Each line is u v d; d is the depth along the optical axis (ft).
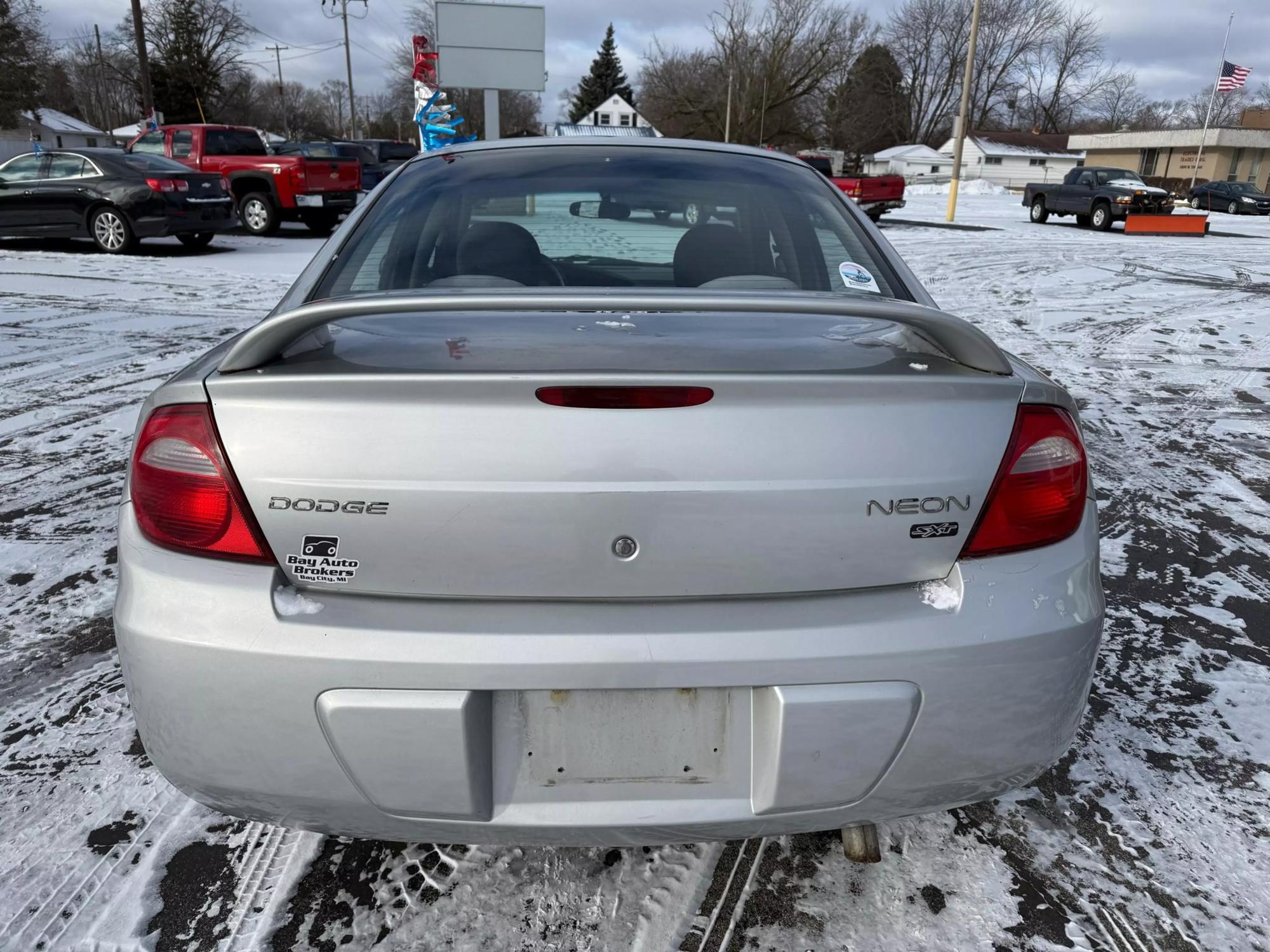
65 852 5.86
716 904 5.52
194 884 5.63
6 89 166.09
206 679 4.27
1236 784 6.70
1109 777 6.75
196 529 4.35
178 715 4.36
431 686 4.18
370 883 5.65
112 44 227.20
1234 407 17.65
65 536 10.68
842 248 6.95
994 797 4.80
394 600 4.32
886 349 5.14
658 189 7.15
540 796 4.41
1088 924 5.41
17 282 30.32
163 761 4.50
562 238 6.82
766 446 4.22
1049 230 68.39
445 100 53.01
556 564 4.21
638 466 4.17
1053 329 25.84
